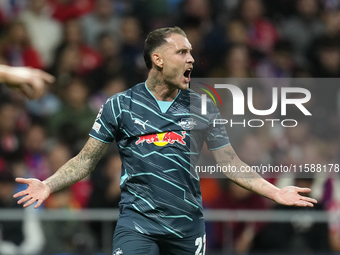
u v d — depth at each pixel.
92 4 34.22
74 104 28.80
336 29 33.59
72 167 12.90
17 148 26.55
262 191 12.79
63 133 26.80
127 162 12.86
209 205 22.80
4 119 26.69
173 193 12.55
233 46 30.38
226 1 34.00
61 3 33.84
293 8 34.12
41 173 25.56
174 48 12.61
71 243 21.14
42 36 33.09
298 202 12.41
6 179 23.83
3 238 21.05
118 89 30.05
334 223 21.31
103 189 23.30
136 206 12.72
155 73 12.88
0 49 31.56
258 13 33.28
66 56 31.06
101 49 31.58
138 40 32.25
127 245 12.59
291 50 33.00
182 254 12.93
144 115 12.73
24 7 33.66
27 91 7.95
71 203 23.44
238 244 21.11
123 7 34.03
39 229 21.27
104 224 21.42
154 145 12.59
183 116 12.79
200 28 32.25
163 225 12.61
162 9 33.59
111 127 12.88
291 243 21.17
